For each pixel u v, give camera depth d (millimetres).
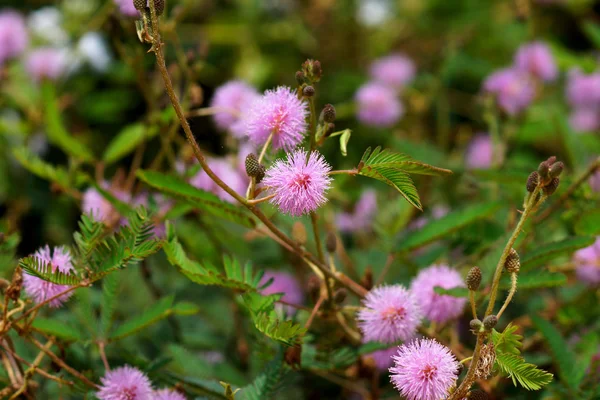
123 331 661
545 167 588
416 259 726
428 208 811
